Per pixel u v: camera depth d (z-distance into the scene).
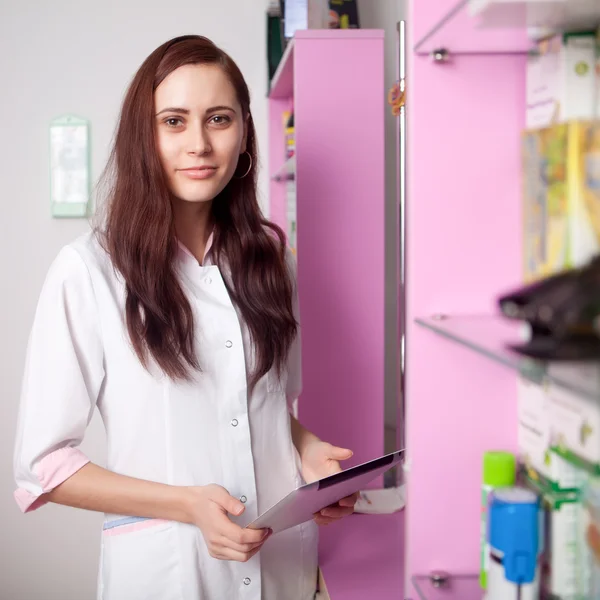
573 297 0.54
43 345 1.24
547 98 0.81
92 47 2.68
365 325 1.86
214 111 1.28
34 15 2.65
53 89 2.68
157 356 1.24
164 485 1.22
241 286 1.42
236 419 1.33
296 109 1.80
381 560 1.47
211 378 1.31
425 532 0.91
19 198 2.71
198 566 1.27
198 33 2.70
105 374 1.30
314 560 1.44
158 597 1.26
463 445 0.90
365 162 1.83
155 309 1.25
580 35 0.76
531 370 0.54
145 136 1.27
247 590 1.32
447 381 0.89
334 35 1.79
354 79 1.81
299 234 1.82
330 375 1.86
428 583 0.89
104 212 1.41
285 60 2.00
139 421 1.27
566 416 0.75
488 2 0.68
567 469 0.76
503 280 0.89
